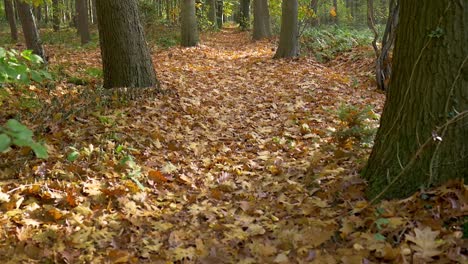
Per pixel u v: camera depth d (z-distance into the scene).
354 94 9.79
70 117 6.52
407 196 3.90
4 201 4.16
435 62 3.76
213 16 29.36
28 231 3.73
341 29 18.89
